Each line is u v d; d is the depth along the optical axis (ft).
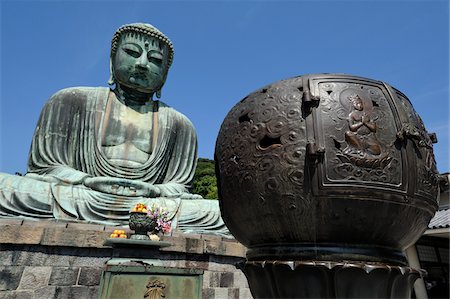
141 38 48.14
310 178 9.06
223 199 11.39
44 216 32.53
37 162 40.63
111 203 35.76
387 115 9.90
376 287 8.65
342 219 8.92
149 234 28.78
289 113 10.02
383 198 8.89
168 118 48.67
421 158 9.89
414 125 10.22
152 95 50.06
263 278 9.82
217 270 31.58
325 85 10.19
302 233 9.32
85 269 26.99
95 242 27.61
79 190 35.24
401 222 9.27
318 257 9.02
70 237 26.89
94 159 41.47
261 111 10.69
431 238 58.65
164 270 20.65
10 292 24.23
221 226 37.93
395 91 11.02
